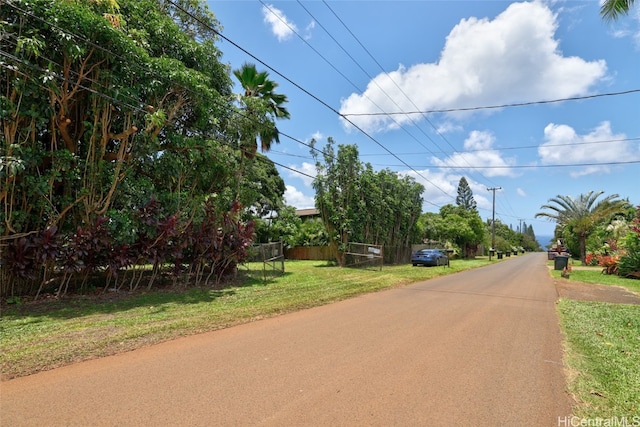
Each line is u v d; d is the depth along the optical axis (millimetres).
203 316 7227
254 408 3428
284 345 5457
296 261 26609
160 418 3207
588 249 32688
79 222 9594
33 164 8188
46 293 8992
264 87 16250
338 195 20438
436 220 41062
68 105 9031
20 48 6992
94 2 8719
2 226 7895
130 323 6535
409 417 3303
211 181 12797
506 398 3744
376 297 10234
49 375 4188
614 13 8703
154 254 9984
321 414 3328
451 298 10305
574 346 5711
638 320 7684
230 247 12531
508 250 61000
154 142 10258
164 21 10641
